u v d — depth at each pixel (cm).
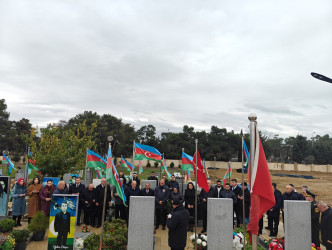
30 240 917
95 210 1148
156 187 1113
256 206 548
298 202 710
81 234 985
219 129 7081
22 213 1082
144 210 740
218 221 770
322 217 762
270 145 8669
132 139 5700
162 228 1102
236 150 7331
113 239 776
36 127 1878
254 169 543
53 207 748
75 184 1172
